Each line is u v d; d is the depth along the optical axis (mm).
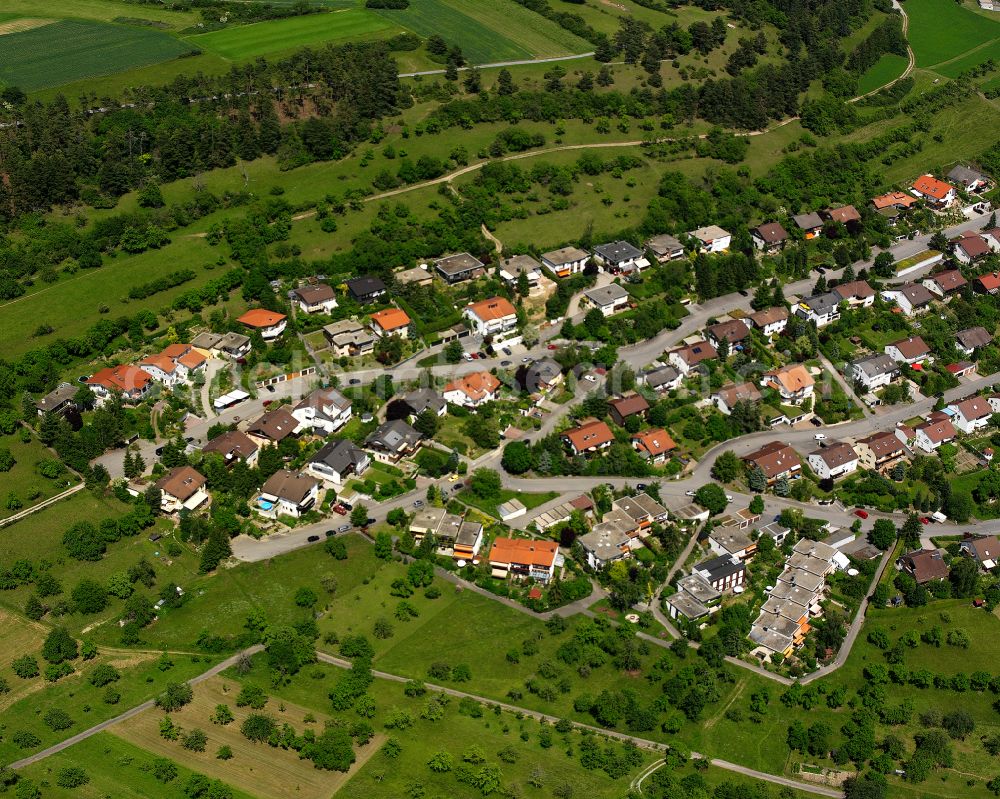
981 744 164625
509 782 148625
